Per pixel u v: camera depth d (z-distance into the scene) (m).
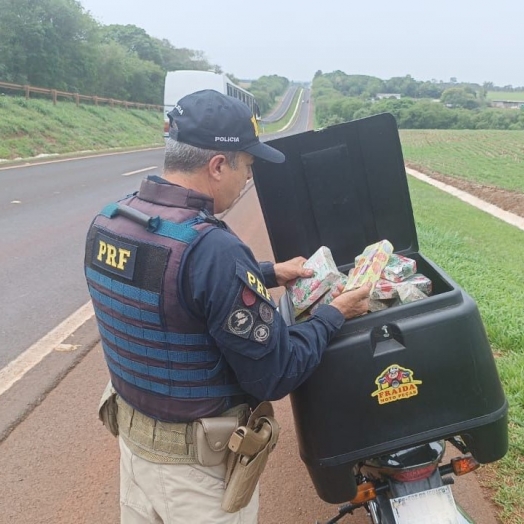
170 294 1.51
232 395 1.65
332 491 1.91
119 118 34.91
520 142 47.94
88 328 5.11
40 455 3.30
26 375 4.23
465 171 29.27
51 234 8.61
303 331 1.70
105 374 4.27
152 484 1.70
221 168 1.65
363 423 1.84
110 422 1.90
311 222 2.53
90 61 39.16
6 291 6.07
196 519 1.67
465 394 1.84
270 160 1.70
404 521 1.96
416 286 2.10
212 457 1.63
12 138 21.36
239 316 1.50
